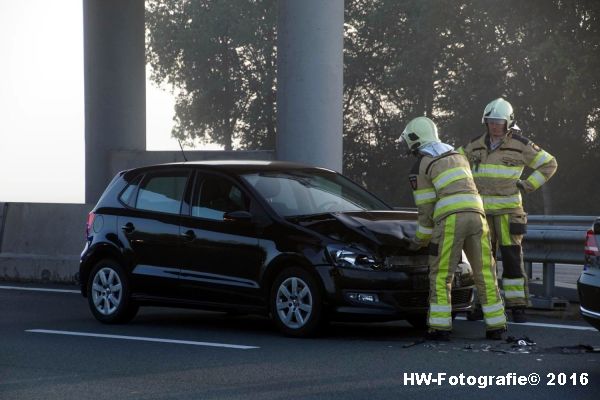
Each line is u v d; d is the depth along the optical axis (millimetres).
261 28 145750
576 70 99438
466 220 23500
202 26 147250
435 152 23750
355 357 21484
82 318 29312
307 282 24156
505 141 26500
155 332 26062
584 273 19766
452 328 26000
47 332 26203
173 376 19672
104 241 28172
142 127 51188
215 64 151250
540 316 28375
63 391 18406
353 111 144625
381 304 23562
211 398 17594
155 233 27094
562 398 17281
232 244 25516
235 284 25438
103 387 18703
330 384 18625
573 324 26484
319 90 35938
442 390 17969
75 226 39594
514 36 113875
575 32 102625
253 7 147000
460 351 22109
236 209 25797
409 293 23797
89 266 28703
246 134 150250
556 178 119438
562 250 29141
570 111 106125
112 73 50344
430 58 123938
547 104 115000
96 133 50531
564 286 31109
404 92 133000
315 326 24141
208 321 28578
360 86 144250
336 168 36312
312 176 27031
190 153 44656
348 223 24484
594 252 19609
